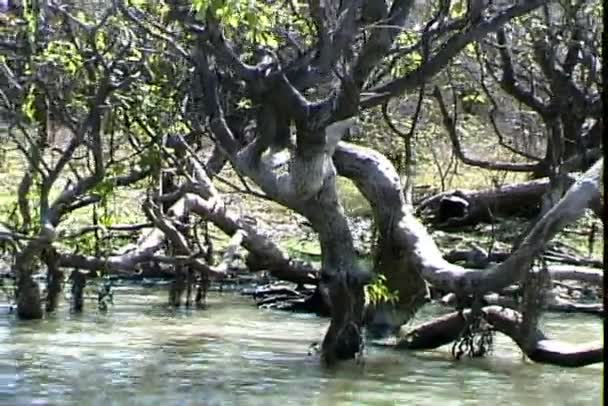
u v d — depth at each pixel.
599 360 14.88
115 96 16.52
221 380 14.39
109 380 14.21
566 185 19.53
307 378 14.67
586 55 20.75
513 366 15.66
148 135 17.44
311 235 24.36
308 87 14.23
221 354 16.19
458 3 15.19
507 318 15.47
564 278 17.09
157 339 17.25
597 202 14.37
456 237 24.50
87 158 17.92
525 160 27.00
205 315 19.84
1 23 17.19
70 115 17.75
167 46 15.92
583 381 14.81
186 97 16.81
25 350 15.99
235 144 14.58
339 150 17.20
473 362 15.90
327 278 15.31
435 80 21.84
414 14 16.70
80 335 17.31
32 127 18.11
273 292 21.25
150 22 14.59
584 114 20.66
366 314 16.41
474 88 24.11
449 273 15.54
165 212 20.28
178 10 13.38
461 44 13.28
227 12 12.05
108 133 18.62
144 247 18.61
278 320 19.59
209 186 19.98
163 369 15.02
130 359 15.66
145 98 16.61
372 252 17.33
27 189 17.91
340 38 13.16
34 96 16.70
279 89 13.57
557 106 20.77
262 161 14.51
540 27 20.09
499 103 26.12
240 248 22.02
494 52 22.34
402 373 15.10
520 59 22.58
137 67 16.88
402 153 23.41
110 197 19.86
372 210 17.23
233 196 24.53
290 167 14.39
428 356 16.30
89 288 20.72
